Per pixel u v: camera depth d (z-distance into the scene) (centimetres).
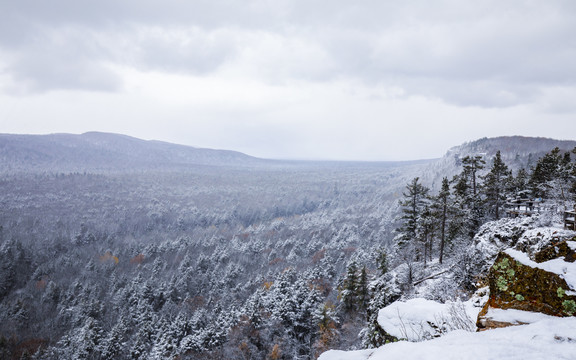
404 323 1098
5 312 7969
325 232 16150
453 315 953
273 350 4259
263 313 5156
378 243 11956
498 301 531
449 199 3375
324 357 457
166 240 15338
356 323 3909
